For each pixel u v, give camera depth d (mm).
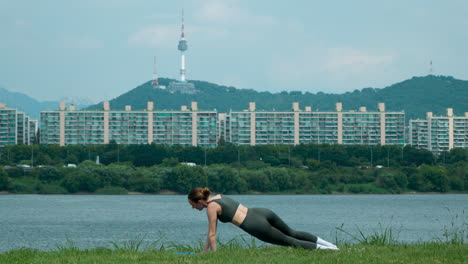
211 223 18750
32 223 127000
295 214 149625
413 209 164125
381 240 23828
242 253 18844
